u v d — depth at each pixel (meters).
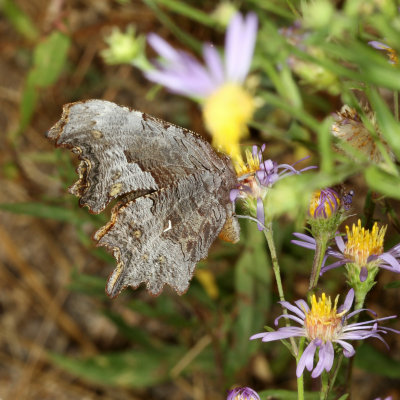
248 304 0.26
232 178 0.21
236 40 0.17
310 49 0.19
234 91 0.17
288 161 0.28
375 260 0.21
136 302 0.28
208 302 0.27
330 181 0.18
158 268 0.22
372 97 0.18
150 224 0.21
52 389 0.31
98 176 0.21
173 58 0.18
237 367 0.26
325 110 0.25
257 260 0.25
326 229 0.20
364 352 0.25
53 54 0.28
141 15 0.29
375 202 0.21
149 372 0.28
